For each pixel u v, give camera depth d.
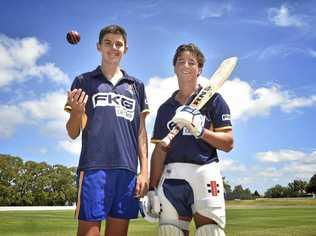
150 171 3.25
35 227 10.30
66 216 17.42
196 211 2.96
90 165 2.94
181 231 2.96
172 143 3.08
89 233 2.87
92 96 3.09
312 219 13.61
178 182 2.98
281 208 26.89
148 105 3.35
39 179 48.12
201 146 3.03
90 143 2.99
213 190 2.92
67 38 3.16
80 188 2.93
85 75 3.19
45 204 48.50
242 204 41.16
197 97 3.07
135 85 3.28
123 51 3.23
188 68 3.13
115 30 3.18
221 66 3.30
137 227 9.92
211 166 3.00
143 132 3.29
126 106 3.14
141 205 3.11
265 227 9.94
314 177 75.44
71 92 2.83
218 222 2.89
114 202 2.99
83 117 3.09
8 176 46.12
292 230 8.99
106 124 3.03
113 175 2.97
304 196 77.50
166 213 2.99
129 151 3.08
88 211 2.86
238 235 8.00
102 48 3.19
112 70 3.19
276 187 79.56
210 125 3.12
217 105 3.13
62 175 49.75
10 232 9.05
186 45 3.20
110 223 3.01
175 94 3.31
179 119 2.82
